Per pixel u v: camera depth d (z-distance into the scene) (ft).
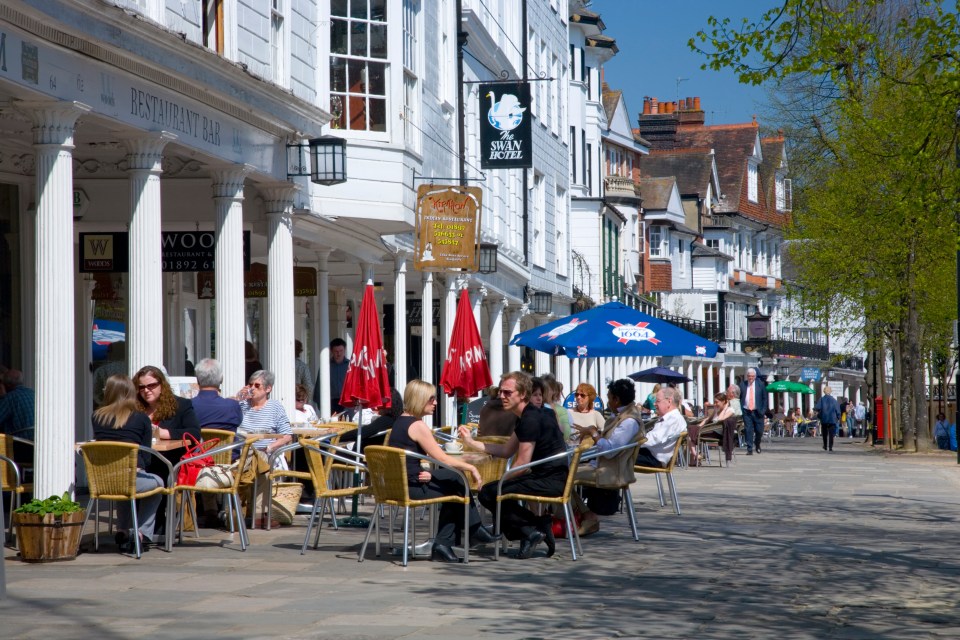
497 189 112.06
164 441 40.75
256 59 56.49
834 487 69.87
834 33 50.72
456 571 34.76
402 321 82.69
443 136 85.35
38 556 35.88
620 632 25.85
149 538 39.01
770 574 34.50
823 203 116.57
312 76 63.16
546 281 136.87
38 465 39.01
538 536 37.55
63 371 39.17
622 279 200.13
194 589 31.14
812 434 246.68
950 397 169.99
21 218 55.16
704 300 277.64
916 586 32.65
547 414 38.22
